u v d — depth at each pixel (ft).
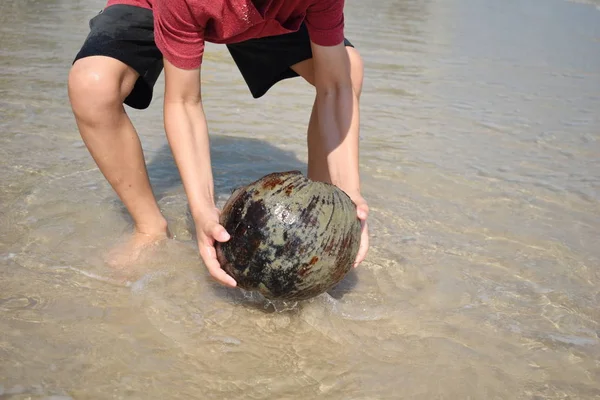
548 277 6.29
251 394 4.78
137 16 6.22
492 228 7.11
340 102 6.13
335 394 4.83
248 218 5.23
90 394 4.66
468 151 9.04
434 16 17.60
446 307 5.82
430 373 5.05
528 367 5.15
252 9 5.29
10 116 9.14
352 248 5.33
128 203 6.41
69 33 13.64
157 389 4.76
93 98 5.97
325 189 5.35
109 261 6.17
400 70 12.55
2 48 12.28
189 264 6.21
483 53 14.05
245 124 9.59
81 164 7.98
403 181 8.07
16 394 4.60
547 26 16.84
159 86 10.85
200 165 5.60
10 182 7.41
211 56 12.81
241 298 5.82
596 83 12.31
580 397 4.87
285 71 7.24
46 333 5.20
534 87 11.94
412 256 6.55
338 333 5.46
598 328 5.62
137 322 5.42
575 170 8.56
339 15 5.81
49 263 6.07
